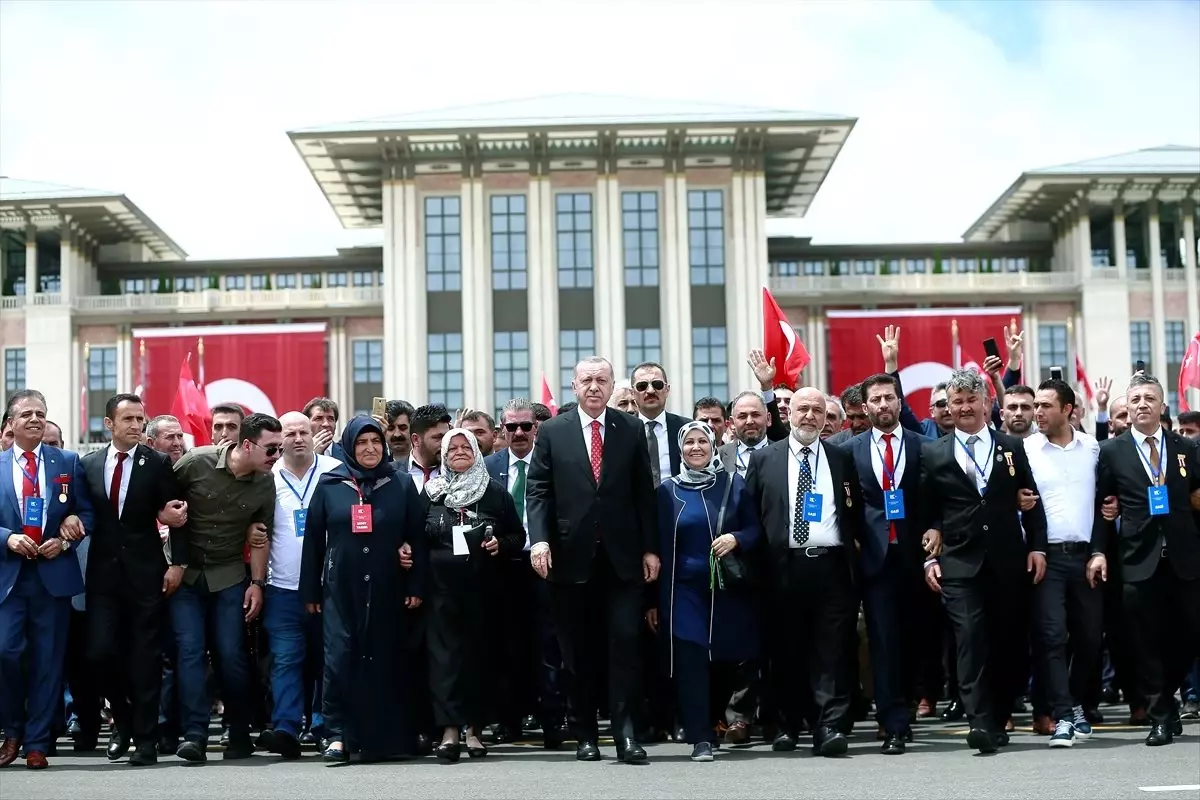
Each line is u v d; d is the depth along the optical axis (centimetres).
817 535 1017
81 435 5662
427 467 1170
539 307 5353
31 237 5809
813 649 1021
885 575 1032
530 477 1005
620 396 1230
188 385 2228
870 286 5578
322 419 1255
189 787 867
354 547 1024
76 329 5725
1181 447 1066
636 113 5341
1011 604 1029
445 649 1034
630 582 981
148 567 1036
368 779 897
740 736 1119
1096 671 1223
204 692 1042
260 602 1061
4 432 1236
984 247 5950
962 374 1041
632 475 999
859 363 5116
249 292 5647
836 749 989
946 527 1026
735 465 1048
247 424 1045
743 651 1013
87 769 991
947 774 878
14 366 5766
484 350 5350
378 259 5888
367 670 1016
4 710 1021
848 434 1284
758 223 5375
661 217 5397
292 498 1088
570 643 996
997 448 1031
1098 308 5597
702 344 5369
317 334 5116
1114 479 1067
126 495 1041
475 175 5388
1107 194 5656
